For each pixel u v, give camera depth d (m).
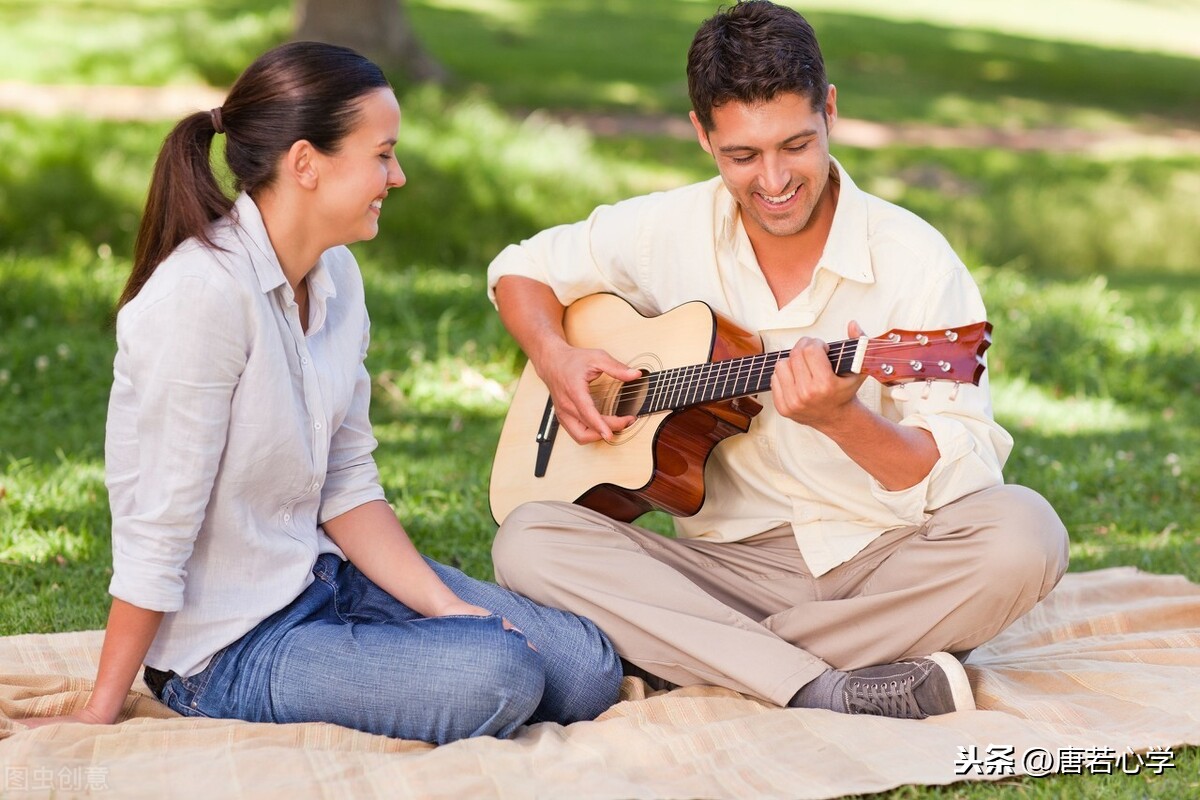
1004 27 26.77
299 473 2.68
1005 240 11.58
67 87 12.99
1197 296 9.04
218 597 2.67
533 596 2.96
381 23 14.77
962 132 16.77
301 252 2.65
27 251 8.59
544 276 3.49
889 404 2.94
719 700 2.79
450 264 9.67
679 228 3.20
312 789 2.37
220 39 14.47
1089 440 5.62
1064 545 2.77
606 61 18.28
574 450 3.29
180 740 2.52
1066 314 7.28
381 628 2.64
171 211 2.55
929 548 2.79
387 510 2.95
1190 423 6.02
